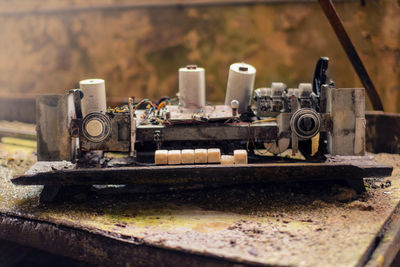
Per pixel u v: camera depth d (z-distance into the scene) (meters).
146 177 0.94
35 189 1.03
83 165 0.98
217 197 0.98
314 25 2.35
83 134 0.96
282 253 0.80
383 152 1.20
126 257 0.86
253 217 0.91
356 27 1.62
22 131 1.32
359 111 0.98
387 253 0.83
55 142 0.97
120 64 2.57
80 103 0.99
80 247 0.89
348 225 0.87
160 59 2.54
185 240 0.84
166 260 0.83
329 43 2.32
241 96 1.08
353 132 0.98
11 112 1.45
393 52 1.53
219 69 2.46
